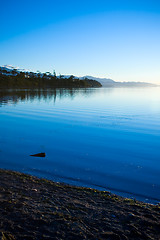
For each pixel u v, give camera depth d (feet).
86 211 16.44
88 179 25.04
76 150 38.34
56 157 33.81
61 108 113.39
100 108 114.32
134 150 38.91
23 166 29.17
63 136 49.75
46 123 67.72
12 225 13.38
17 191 19.80
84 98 200.03
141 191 21.84
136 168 29.27
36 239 12.16
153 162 32.09
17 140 45.09
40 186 21.90
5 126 61.67
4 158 32.53
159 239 12.87
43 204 17.21
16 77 610.24
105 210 16.84
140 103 147.33
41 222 14.03
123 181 24.57
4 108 110.52
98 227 14.01
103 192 21.22
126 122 70.90
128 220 15.17
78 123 68.28
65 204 17.60
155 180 24.97
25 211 15.46
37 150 37.78
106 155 35.60
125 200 19.35
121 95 262.26
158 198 20.22
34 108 112.57
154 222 14.89
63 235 12.78
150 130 57.82
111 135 51.67
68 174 26.58
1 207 15.80
